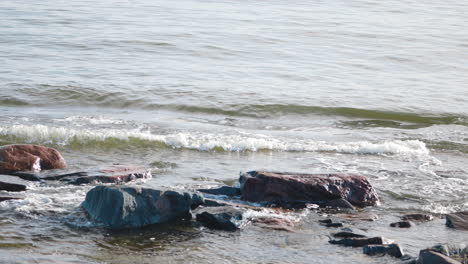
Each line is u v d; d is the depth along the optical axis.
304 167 15.30
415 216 11.82
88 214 11.12
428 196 13.29
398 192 13.46
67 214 11.14
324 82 26.42
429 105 23.34
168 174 14.16
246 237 10.51
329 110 22.23
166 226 10.87
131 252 9.68
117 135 16.92
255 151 16.88
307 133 19.34
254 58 30.50
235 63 29.16
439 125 21.19
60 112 20.45
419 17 48.06
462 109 22.97
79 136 16.75
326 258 9.62
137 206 10.93
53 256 9.30
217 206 11.71
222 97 22.95
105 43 31.50
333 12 48.00
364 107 22.59
